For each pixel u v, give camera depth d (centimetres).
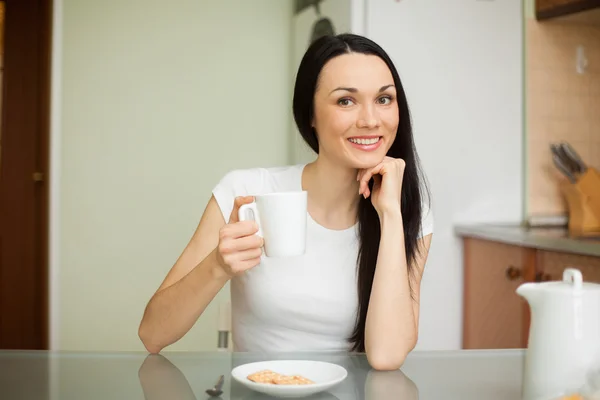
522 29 297
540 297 83
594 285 85
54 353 111
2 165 346
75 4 330
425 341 291
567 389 80
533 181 299
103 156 334
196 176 343
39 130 348
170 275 137
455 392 89
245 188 142
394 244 122
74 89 331
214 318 340
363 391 90
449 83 290
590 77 304
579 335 80
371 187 134
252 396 87
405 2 282
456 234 293
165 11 338
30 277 348
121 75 335
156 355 110
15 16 344
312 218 138
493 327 272
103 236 335
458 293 294
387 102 127
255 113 348
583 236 241
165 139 340
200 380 94
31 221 348
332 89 124
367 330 116
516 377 97
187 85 341
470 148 294
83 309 334
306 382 87
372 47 126
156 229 340
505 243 264
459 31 289
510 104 296
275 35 348
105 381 93
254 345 138
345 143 125
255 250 106
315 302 134
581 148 305
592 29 304
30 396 86
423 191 143
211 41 342
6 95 345
